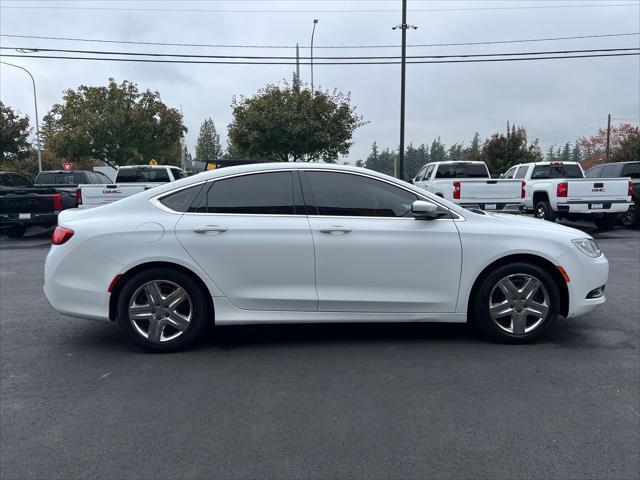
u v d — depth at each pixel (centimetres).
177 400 415
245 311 515
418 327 596
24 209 1474
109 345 549
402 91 2111
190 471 318
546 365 480
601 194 1416
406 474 313
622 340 548
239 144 2538
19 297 775
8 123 2881
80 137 3256
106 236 506
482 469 317
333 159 2600
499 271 520
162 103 3488
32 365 493
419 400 410
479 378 451
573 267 526
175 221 511
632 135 3650
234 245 507
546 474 312
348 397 416
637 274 893
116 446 347
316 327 599
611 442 347
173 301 516
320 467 321
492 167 4216
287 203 520
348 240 511
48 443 351
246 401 411
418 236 514
